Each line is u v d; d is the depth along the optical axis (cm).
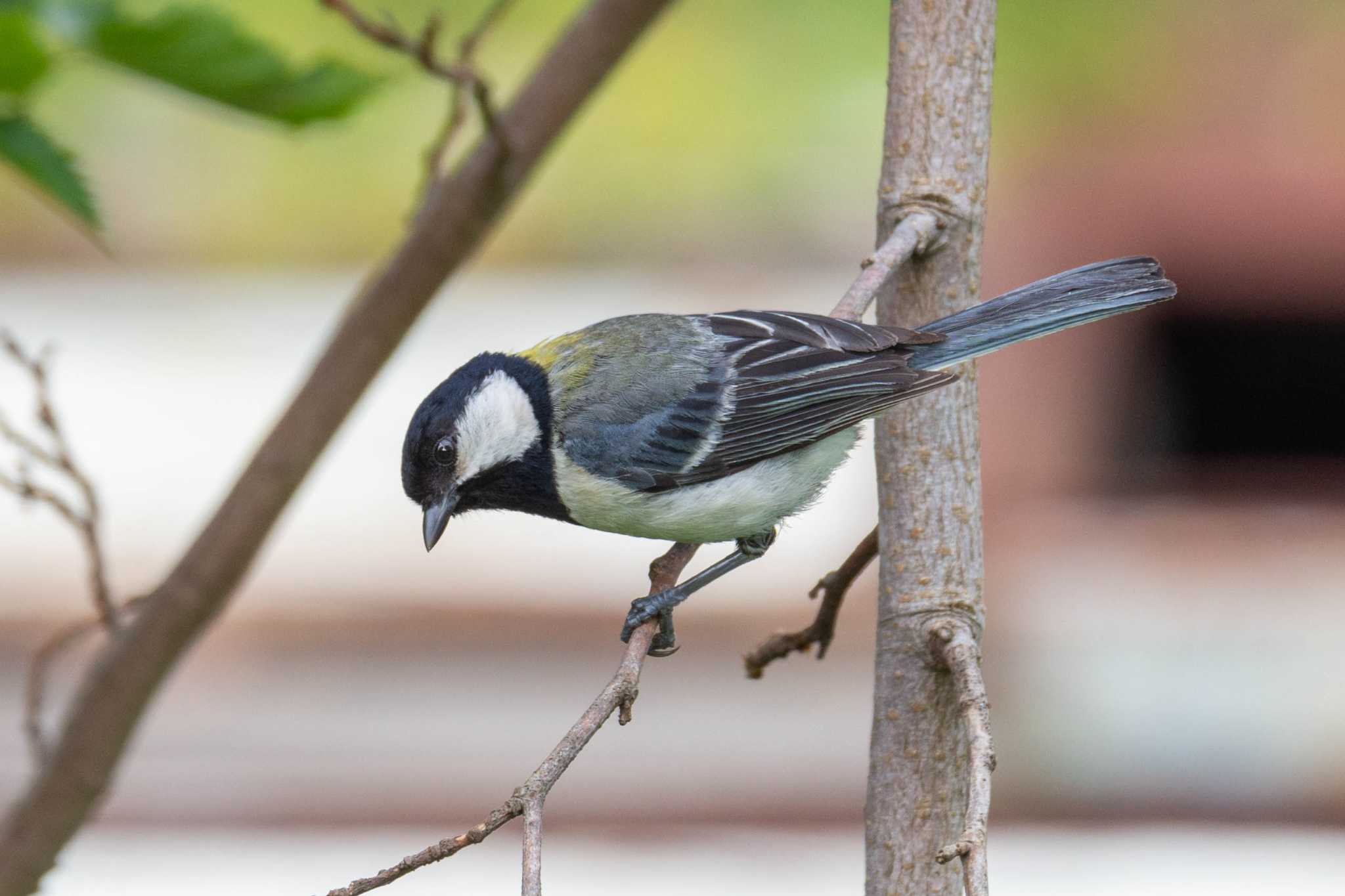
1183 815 1098
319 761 1118
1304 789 1094
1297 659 1105
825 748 1115
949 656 601
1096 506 1165
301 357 1210
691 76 1240
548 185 1231
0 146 567
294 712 1128
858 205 1220
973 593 661
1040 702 1118
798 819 1110
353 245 1232
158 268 1223
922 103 704
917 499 668
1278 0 1180
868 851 650
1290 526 1152
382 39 630
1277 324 1180
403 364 1236
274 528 767
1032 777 1106
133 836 1101
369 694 1133
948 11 703
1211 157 1158
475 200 755
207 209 1223
